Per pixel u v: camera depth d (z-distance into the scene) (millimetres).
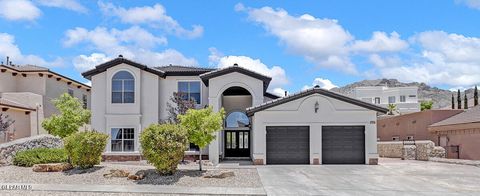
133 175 17766
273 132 26469
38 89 34125
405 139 37562
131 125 29016
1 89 32375
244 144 31531
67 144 19500
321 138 26266
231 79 28203
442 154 29359
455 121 30266
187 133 19531
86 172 18859
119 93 29266
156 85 29688
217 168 21938
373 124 26188
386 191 15812
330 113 26375
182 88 30391
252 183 17438
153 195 14773
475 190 16141
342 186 16922
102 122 29375
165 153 18375
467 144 28094
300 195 14891
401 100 75000
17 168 19438
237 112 31859
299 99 26547
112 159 28672
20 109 30000
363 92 77562
